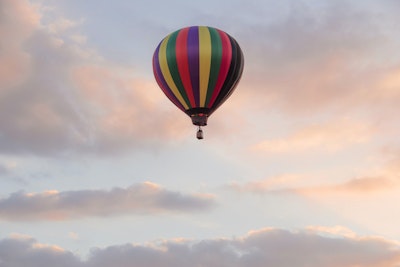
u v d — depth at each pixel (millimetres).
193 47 136500
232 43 137875
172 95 138125
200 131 137500
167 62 137000
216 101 137750
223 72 136625
